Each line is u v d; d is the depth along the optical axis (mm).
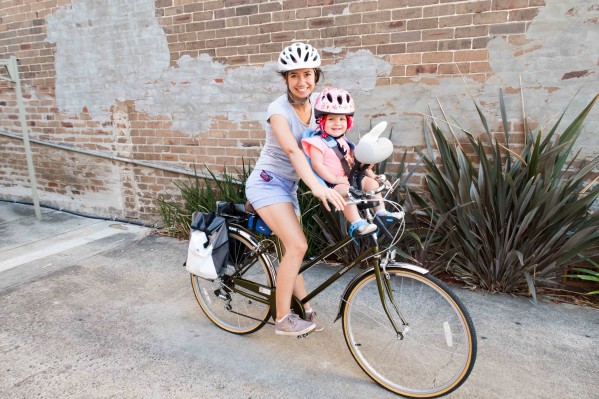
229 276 2621
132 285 3377
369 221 2000
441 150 3283
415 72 3379
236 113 4215
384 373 2215
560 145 2738
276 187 2252
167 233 4656
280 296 2229
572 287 3080
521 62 3064
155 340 2592
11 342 2590
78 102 5094
